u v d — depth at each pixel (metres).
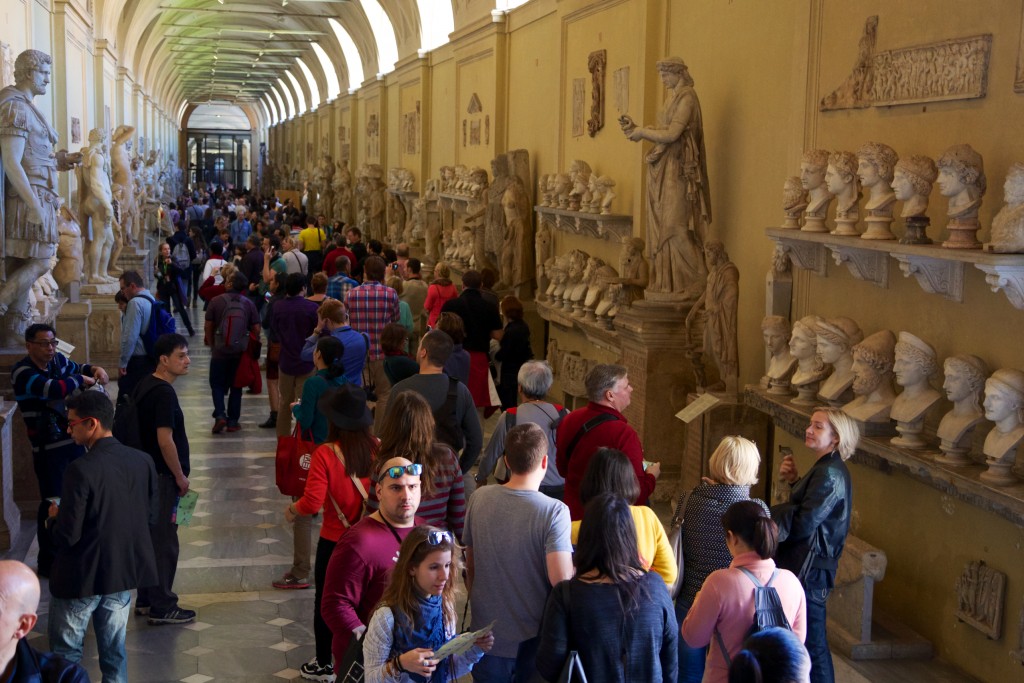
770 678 2.49
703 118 8.98
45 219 8.38
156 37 32.16
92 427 4.71
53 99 15.28
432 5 20.66
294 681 5.37
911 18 5.95
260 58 43.38
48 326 6.73
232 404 11.41
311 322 10.14
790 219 6.75
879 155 5.69
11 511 7.20
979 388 5.14
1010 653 5.05
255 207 40.38
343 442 5.08
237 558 7.31
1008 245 4.62
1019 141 5.07
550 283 12.90
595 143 11.79
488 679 3.91
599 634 3.34
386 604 3.41
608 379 4.96
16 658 2.71
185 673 5.45
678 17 9.51
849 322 6.26
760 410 7.38
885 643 5.56
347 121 33.00
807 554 4.39
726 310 7.57
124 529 4.68
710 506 4.29
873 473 6.30
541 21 13.90
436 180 19.53
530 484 3.97
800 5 7.13
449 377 5.88
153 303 9.33
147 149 35.03
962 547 5.46
